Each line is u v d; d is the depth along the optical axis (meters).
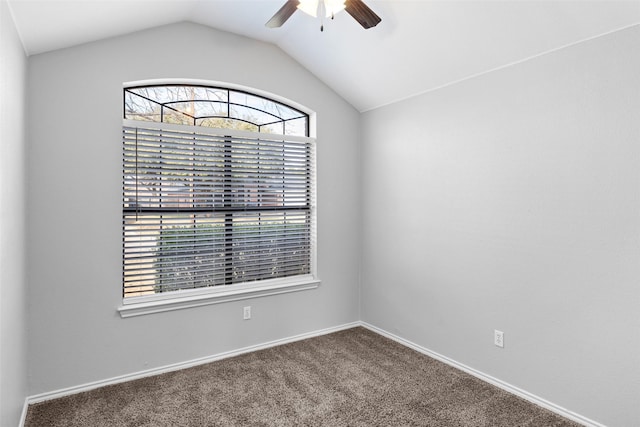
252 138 3.23
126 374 2.63
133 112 2.77
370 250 3.70
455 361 2.84
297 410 2.25
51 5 1.78
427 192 3.05
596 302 2.02
